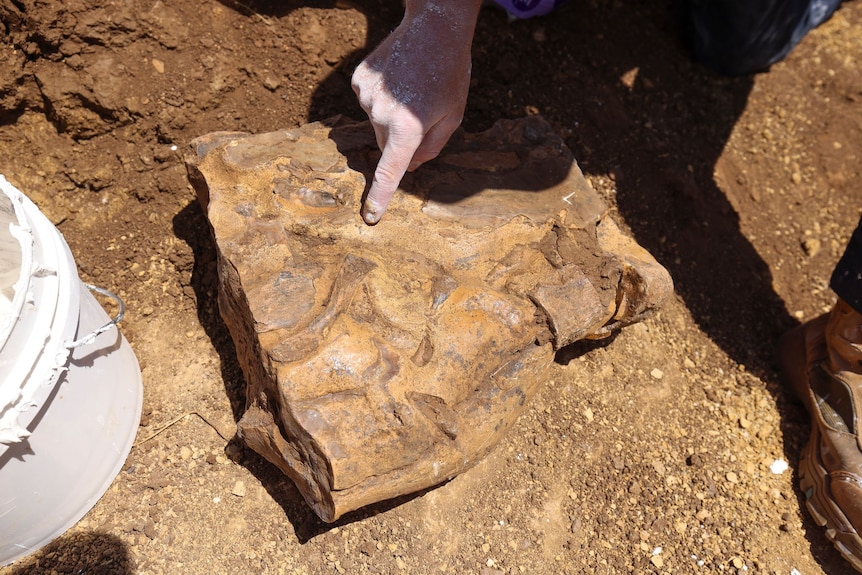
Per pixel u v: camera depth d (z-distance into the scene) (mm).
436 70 577
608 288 649
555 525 688
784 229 950
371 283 570
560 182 693
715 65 1010
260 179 628
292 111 816
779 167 986
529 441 717
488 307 585
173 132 774
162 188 772
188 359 715
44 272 541
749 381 819
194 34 774
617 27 986
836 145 1022
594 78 931
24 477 550
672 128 946
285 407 530
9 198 556
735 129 986
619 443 737
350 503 537
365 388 536
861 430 702
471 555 658
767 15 944
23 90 735
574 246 653
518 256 625
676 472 734
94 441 606
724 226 914
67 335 545
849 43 1138
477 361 573
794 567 709
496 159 703
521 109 876
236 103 799
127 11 740
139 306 739
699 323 846
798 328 817
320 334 549
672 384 793
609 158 888
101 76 740
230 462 666
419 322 565
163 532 632
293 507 649
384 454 534
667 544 696
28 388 513
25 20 700
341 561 636
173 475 656
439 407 554
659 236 875
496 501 685
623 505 708
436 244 615
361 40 836
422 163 674
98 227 761
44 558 613
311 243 603
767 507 736
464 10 587
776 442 781
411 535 653
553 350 619
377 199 598
